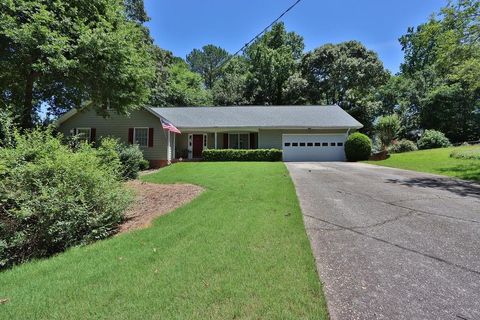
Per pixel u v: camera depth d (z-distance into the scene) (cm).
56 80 1295
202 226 521
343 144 2225
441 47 1297
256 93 3934
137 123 1902
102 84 1276
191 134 2366
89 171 598
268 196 744
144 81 1498
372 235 462
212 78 5425
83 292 315
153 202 810
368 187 888
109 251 445
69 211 543
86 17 1226
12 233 508
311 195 765
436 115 2966
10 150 564
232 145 2388
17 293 330
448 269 347
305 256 379
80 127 1909
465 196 761
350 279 324
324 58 3603
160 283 322
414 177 1117
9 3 1002
